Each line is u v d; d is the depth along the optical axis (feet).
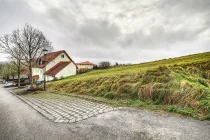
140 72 38.91
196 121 17.10
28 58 77.56
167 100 24.43
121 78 39.37
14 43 80.74
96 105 27.71
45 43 82.23
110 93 33.91
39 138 15.17
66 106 28.84
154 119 18.51
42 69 134.72
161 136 13.94
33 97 48.39
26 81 158.81
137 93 29.73
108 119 19.49
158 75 33.83
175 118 18.43
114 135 14.76
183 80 27.37
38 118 22.26
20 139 15.23
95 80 48.44
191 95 22.63
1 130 17.95
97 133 15.48
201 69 36.14
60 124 18.88
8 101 43.73
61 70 116.37
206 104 19.90
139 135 14.43
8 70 172.86
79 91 46.03
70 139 14.49
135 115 20.48
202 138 13.15
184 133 14.26
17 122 20.86
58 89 60.80
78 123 18.76
